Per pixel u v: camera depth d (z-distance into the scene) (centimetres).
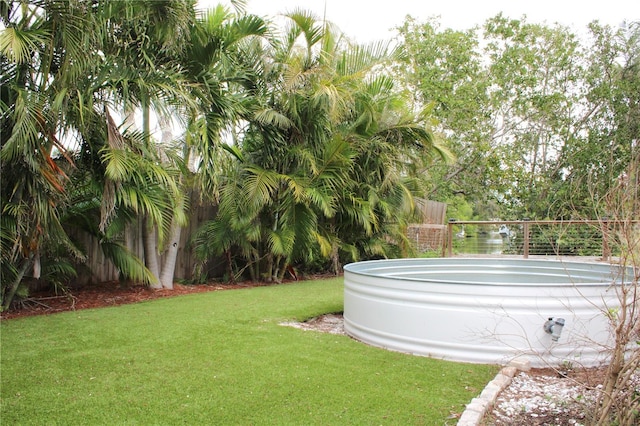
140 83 503
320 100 732
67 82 458
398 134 869
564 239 899
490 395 284
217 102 611
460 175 1708
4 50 394
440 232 1267
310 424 248
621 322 227
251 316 518
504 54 1545
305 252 802
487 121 1588
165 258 709
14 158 450
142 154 566
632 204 224
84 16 446
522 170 1577
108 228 590
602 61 1571
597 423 230
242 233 746
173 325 468
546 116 1603
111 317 501
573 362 334
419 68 1524
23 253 484
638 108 1450
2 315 506
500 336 363
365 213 818
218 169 627
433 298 379
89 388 296
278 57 748
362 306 429
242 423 248
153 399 279
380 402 279
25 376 317
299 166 759
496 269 608
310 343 409
